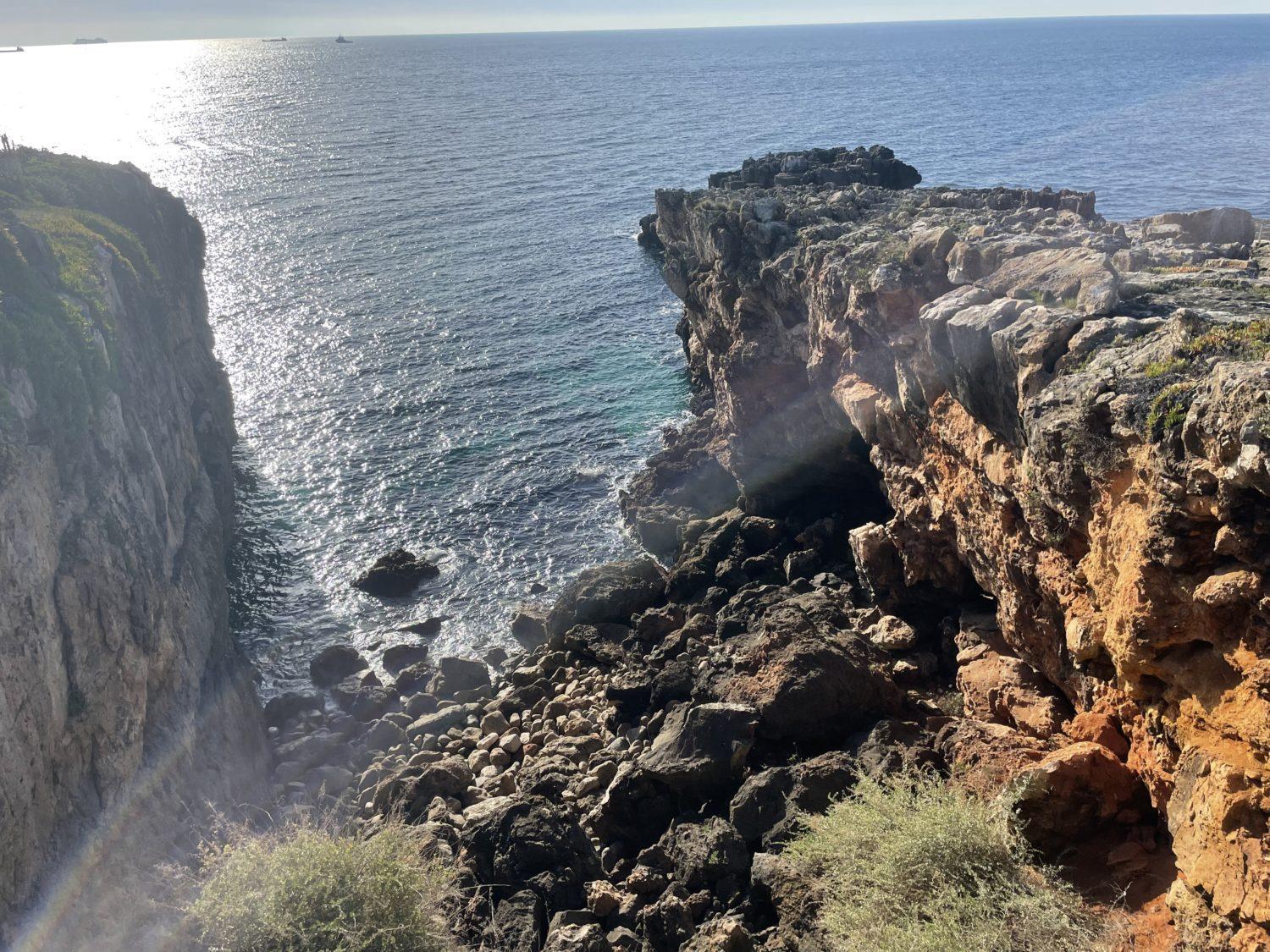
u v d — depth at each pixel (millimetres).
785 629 23062
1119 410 14852
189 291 46469
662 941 16922
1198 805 12992
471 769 24188
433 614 34906
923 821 14328
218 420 45281
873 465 31281
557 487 43219
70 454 19922
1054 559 18422
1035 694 19734
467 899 18047
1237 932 11781
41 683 15289
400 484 44062
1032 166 123500
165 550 25531
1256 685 12352
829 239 35938
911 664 23828
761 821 18609
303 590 36562
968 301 21375
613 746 24109
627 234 90875
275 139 163875
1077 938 12719
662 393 53281
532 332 64000
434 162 133625
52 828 14961
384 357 59469
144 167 130750
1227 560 13203
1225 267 22141
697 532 35969
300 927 14164
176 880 17172
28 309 21125
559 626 31609
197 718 23188
